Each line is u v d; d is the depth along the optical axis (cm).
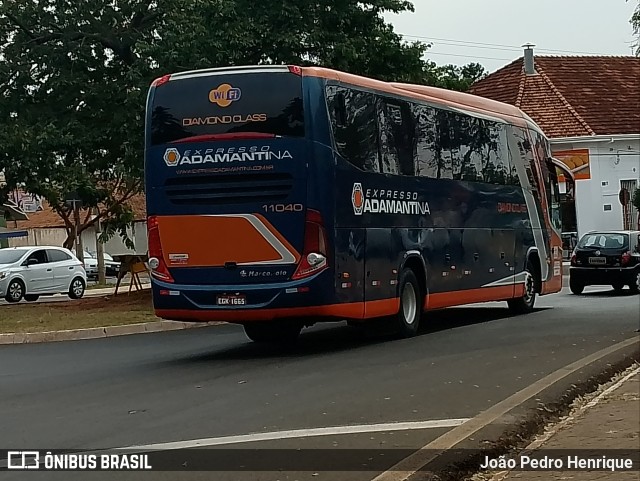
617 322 1697
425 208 1545
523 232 1925
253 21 2217
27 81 2353
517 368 1150
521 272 1908
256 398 984
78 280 3097
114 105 2264
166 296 1336
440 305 1594
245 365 1250
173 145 1327
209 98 1314
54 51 2339
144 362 1343
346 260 1320
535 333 1531
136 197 6119
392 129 1462
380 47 2364
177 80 1336
